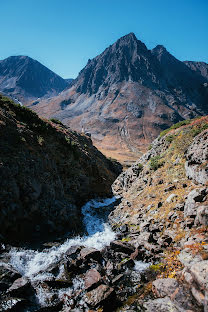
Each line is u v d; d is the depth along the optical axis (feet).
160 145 129.90
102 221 99.66
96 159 179.83
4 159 75.05
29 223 73.15
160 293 42.42
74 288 49.60
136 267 56.18
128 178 137.59
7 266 53.42
